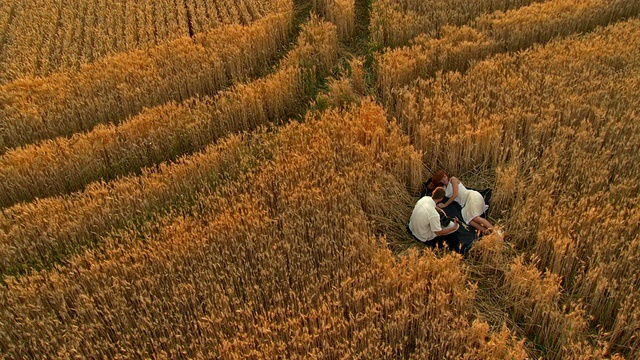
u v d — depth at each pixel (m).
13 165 7.55
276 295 5.45
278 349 4.84
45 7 12.05
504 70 8.62
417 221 6.17
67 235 6.57
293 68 9.34
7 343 5.19
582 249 5.75
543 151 7.17
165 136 8.19
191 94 9.42
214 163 7.44
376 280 5.54
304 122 8.31
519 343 4.66
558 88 8.06
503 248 5.97
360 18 11.59
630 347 4.81
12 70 9.81
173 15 11.39
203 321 5.31
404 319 5.00
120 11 11.73
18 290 5.64
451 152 7.25
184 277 5.71
